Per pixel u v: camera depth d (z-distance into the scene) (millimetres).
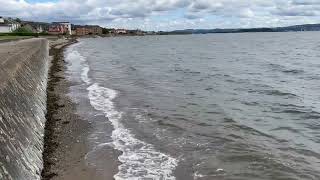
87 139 17578
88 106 24672
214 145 16406
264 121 20328
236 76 38719
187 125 19625
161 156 15227
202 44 130125
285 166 13883
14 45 48781
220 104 24609
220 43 135125
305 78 36594
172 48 104812
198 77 38219
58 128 19375
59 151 15930
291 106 23781
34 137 15164
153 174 13508
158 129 19031
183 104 24781
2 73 17781
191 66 50250
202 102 25312
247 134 17953
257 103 24859
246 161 14484
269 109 23109
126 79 38062
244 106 23984
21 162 11406
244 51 83000
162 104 24906
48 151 15750
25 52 33250
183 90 30344
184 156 15164
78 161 14844
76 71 45812
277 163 14148
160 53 82688
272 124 19719
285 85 32375
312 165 13992
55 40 147750
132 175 13484
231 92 29016
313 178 12844
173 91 29984
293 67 46812
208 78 37375
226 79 36469
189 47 108812
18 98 16312
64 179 13203
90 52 88312
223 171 13609
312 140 17016
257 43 125000
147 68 48719
